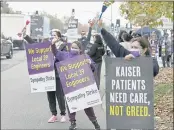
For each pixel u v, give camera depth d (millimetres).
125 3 12109
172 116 8383
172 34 24188
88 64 6266
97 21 5484
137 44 5262
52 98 8398
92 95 6281
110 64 4664
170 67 22906
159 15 11398
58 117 8906
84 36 13328
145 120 4633
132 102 4648
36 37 44344
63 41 8500
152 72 4613
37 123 8312
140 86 4633
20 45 45531
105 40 5340
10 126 8016
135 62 4629
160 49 23328
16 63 27969
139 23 12664
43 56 7883
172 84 13688
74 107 6277
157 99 10461
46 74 7926
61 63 6242
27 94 12641
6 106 10344
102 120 8594
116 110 4672
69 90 6262
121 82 4660
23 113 9391
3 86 14852
